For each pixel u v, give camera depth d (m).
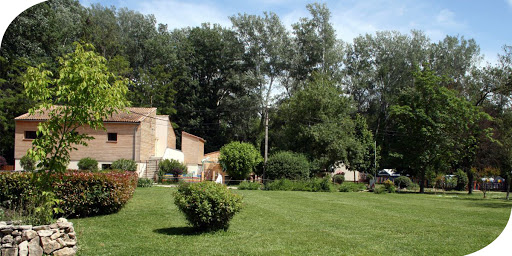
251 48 49.75
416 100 37.94
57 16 41.72
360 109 55.16
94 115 9.38
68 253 8.11
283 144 45.12
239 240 9.86
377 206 19.50
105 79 9.38
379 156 43.97
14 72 37.12
